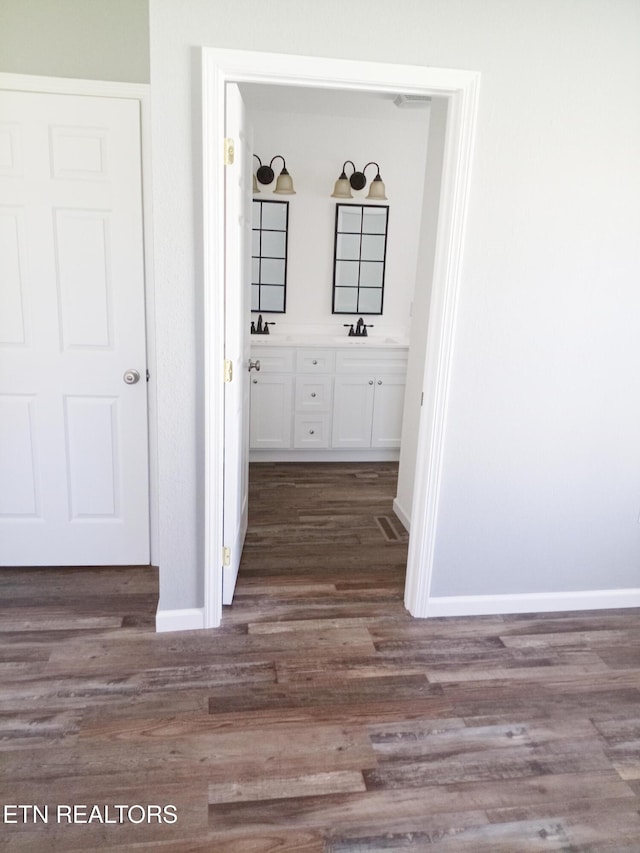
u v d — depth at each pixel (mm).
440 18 2002
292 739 1876
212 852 1507
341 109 4223
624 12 2086
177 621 2396
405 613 2604
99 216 2500
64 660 2197
